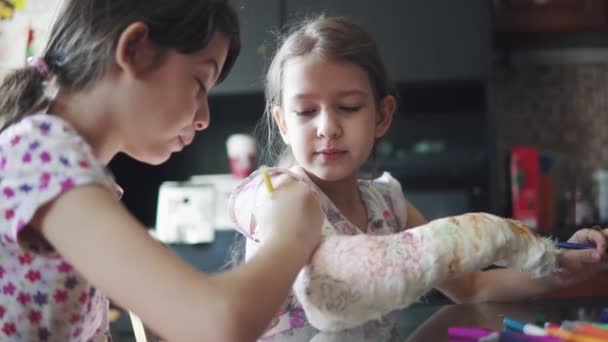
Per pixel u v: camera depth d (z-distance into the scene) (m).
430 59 1.98
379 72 0.84
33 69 0.65
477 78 1.96
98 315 0.72
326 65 0.78
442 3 1.99
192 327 0.47
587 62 2.28
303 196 0.61
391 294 0.56
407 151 2.19
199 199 1.86
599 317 0.63
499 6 2.09
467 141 2.28
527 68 2.30
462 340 0.57
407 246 0.57
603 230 0.75
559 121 2.27
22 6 1.52
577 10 2.05
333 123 0.77
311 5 2.01
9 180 0.54
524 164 1.90
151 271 0.48
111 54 0.60
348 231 0.82
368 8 2.01
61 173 0.53
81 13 0.63
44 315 0.62
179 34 0.61
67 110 0.63
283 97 0.84
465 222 0.60
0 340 0.62
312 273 0.57
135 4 0.61
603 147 2.24
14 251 0.60
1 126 0.63
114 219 0.51
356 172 0.90
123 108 0.61
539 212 1.91
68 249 0.51
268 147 1.02
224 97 2.06
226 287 0.49
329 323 0.58
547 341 0.52
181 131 0.67
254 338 0.48
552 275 0.72
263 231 0.59
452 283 0.79
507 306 0.72
